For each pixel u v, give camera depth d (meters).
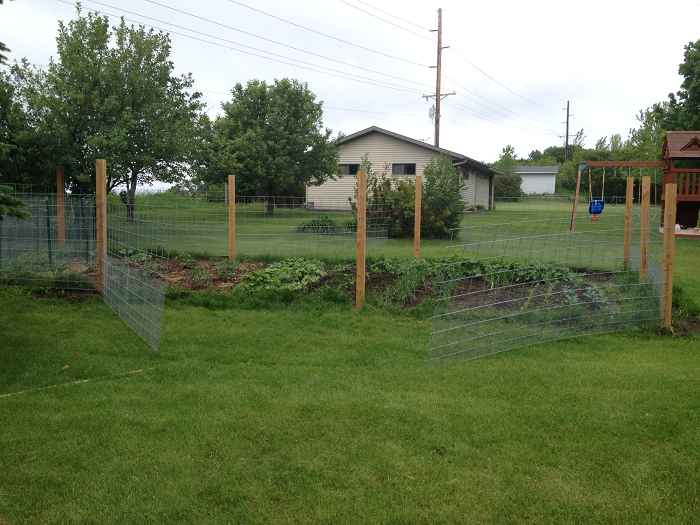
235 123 26.11
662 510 2.92
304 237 11.70
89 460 3.40
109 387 4.61
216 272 8.89
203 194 11.41
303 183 28.39
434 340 5.24
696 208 16.72
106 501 3.00
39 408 4.15
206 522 2.84
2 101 10.58
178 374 4.94
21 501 2.99
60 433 3.74
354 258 10.34
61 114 11.15
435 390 4.55
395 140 28.47
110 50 13.02
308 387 4.62
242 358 5.41
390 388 4.60
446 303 5.72
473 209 23.97
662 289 6.23
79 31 12.56
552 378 4.79
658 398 4.30
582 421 3.93
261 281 7.96
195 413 4.08
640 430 3.78
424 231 15.73
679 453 3.47
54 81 11.75
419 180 10.23
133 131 12.88
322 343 5.90
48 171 11.43
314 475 3.26
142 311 5.80
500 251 11.54
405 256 11.42
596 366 5.10
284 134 25.70
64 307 7.07
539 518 2.87
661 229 7.42
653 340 5.98
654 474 3.24
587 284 7.05
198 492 3.09
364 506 2.96
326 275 8.60
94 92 11.90
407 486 3.15
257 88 26.31
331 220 12.07
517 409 4.15
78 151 11.77
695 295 8.01
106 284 7.28
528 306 6.00
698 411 4.05
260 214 11.54
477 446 3.61
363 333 6.29
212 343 5.84
